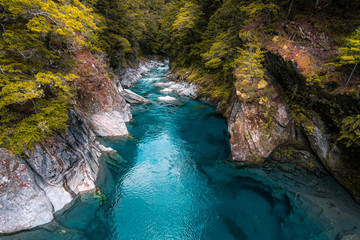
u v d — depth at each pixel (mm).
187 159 10492
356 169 7266
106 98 11977
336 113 7621
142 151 10914
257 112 9977
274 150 9766
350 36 7406
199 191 8102
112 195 7352
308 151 9102
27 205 5043
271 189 8000
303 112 9227
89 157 8016
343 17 8820
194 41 28203
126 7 21156
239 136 10148
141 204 7211
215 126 14961
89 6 14781
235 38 15250
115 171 8680
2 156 4863
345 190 7254
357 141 6887
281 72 9703
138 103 19234
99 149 9758
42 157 5668
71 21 5617
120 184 8070
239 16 14508
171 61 43375
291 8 10383
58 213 5770
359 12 8414
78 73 10258
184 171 9414
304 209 6746
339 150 7879
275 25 10656
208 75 22828
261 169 9188
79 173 6938
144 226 6348
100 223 6090
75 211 6074
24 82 4348
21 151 5062
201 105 19516
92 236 5617
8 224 4773
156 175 8961
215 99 19516
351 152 7551
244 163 9648
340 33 8453
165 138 12789
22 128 5031
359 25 8117
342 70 7285
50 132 5910
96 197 6793
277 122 9695
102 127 11344
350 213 6238
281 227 6367
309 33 9125
